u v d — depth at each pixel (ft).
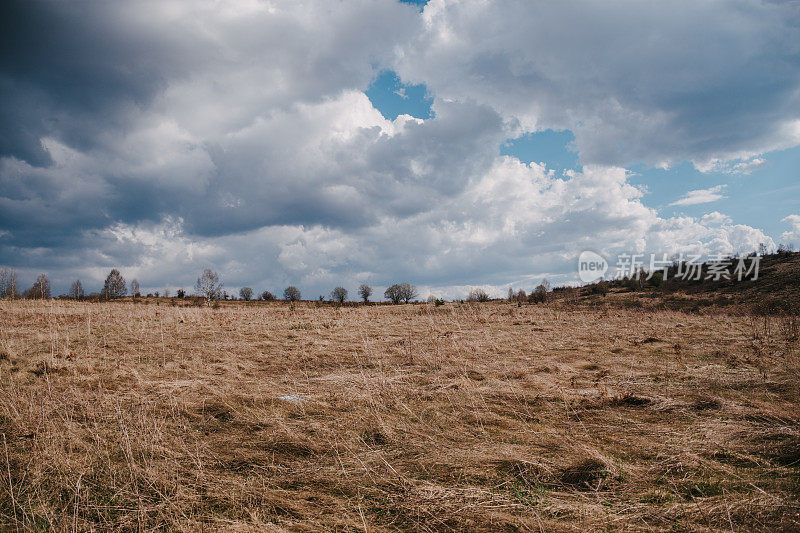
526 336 42.73
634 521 9.48
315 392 21.42
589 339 40.91
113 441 14.62
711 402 18.31
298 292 242.58
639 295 155.33
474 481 11.76
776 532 8.61
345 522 9.86
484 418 17.07
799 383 20.26
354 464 12.92
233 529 9.52
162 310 78.07
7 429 15.16
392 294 218.79
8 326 46.50
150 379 23.79
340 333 45.93
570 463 12.60
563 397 19.74
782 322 46.93
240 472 12.68
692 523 9.18
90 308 75.87
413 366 28.07
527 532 9.22
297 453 14.05
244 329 47.75
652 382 22.40
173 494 11.17
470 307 90.02
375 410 17.93
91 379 22.71
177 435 15.51
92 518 10.24
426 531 9.41
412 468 12.67
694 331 46.65
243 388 21.81
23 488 11.32
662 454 12.78
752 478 11.22
